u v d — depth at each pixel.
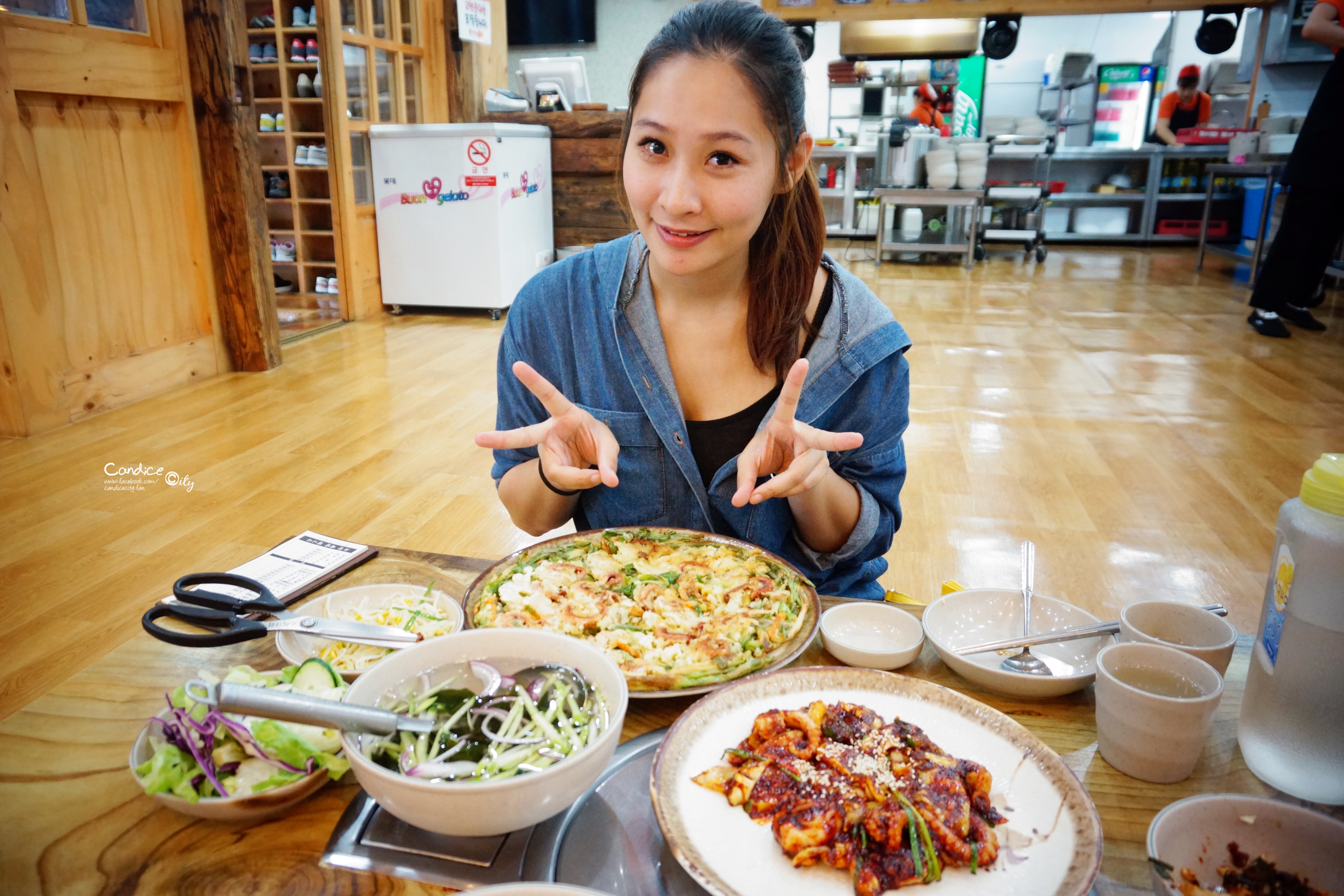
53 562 2.24
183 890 0.55
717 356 1.08
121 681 0.76
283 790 0.59
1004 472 2.99
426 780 0.57
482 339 4.83
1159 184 8.80
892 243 7.55
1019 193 7.66
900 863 0.55
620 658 0.76
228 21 3.68
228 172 3.83
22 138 3.03
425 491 2.74
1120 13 6.37
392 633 0.79
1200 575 2.30
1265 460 3.07
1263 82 7.64
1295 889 0.54
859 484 1.13
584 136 5.73
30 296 3.12
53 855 0.57
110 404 3.48
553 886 0.46
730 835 0.58
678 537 0.98
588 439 0.95
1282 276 4.72
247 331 4.04
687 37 0.83
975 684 0.79
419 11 5.76
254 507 2.60
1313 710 0.64
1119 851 0.60
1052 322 5.27
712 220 0.88
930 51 7.05
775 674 0.72
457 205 5.20
